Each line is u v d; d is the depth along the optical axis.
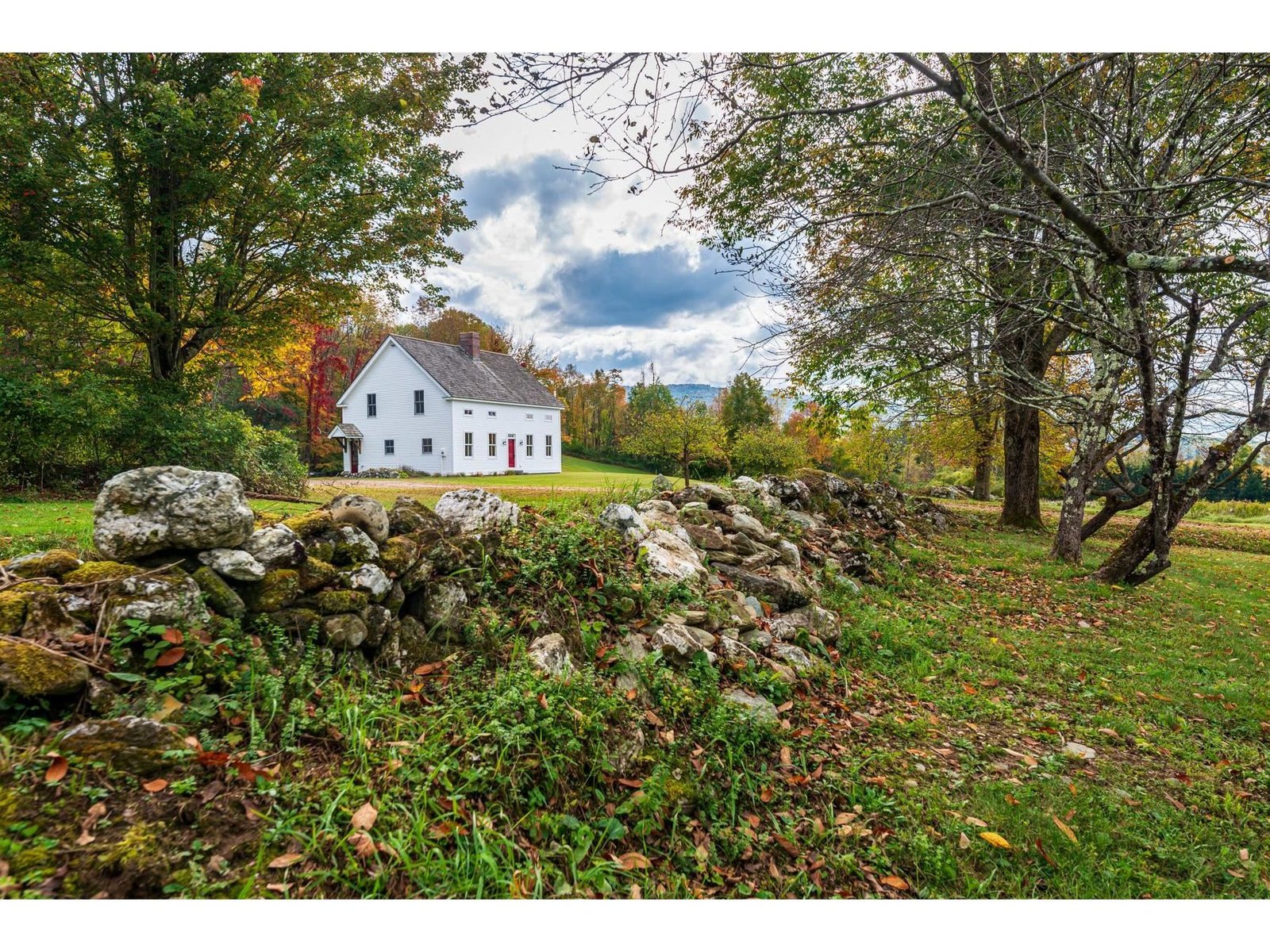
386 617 3.39
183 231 13.68
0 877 1.71
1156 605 8.63
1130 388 10.63
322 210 14.28
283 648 2.96
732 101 3.99
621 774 3.09
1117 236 6.53
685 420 23.59
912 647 6.02
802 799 3.37
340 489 16.59
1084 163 5.46
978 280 6.66
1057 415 10.65
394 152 15.35
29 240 12.23
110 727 2.18
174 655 2.54
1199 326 7.75
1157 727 4.83
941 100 6.34
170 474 2.90
